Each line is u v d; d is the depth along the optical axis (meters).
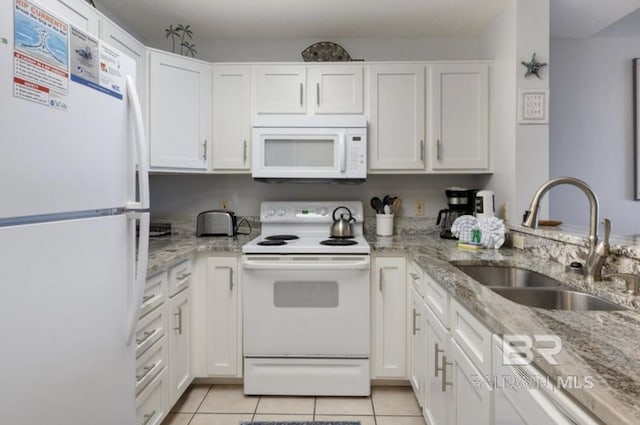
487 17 2.33
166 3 2.16
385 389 2.15
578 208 2.65
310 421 1.85
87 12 1.55
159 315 1.68
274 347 2.05
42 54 0.76
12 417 0.71
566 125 2.63
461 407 1.25
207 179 2.71
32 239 0.75
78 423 0.89
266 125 2.29
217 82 2.37
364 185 2.69
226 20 2.37
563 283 1.32
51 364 0.80
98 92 0.95
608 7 2.15
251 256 2.04
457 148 2.35
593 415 0.59
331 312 2.04
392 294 2.10
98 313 0.96
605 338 0.77
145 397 1.54
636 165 2.61
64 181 0.83
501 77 2.22
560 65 2.62
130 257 1.11
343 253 2.04
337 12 2.27
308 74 2.35
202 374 2.12
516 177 2.04
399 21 2.39
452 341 1.35
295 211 2.54
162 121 2.13
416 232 2.67
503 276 1.70
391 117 2.35
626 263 1.24
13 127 0.70
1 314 0.69
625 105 2.62
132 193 1.11
